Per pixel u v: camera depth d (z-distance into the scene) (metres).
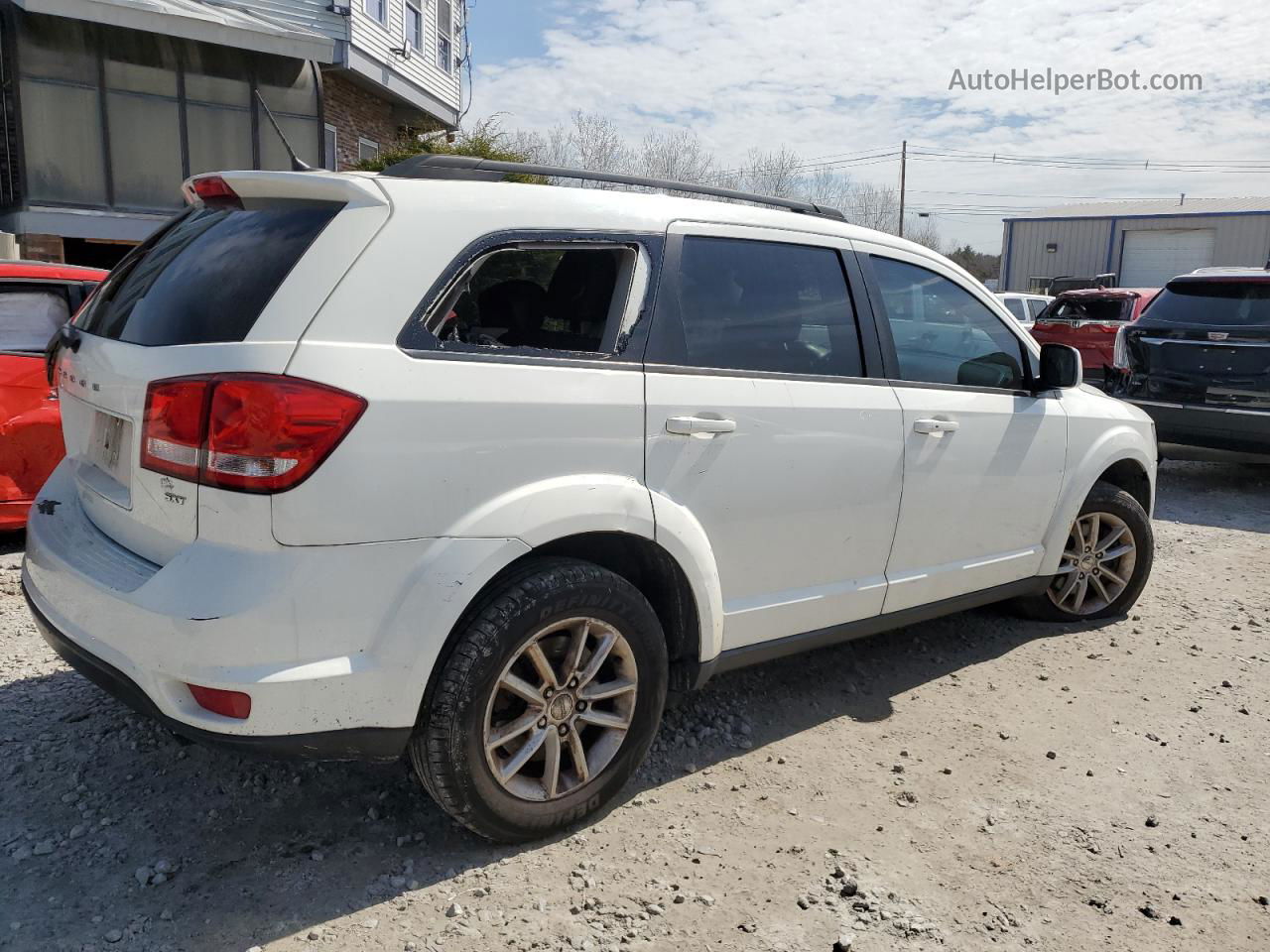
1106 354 16.12
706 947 2.47
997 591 4.32
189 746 3.35
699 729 3.66
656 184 3.32
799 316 3.48
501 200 2.81
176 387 2.41
